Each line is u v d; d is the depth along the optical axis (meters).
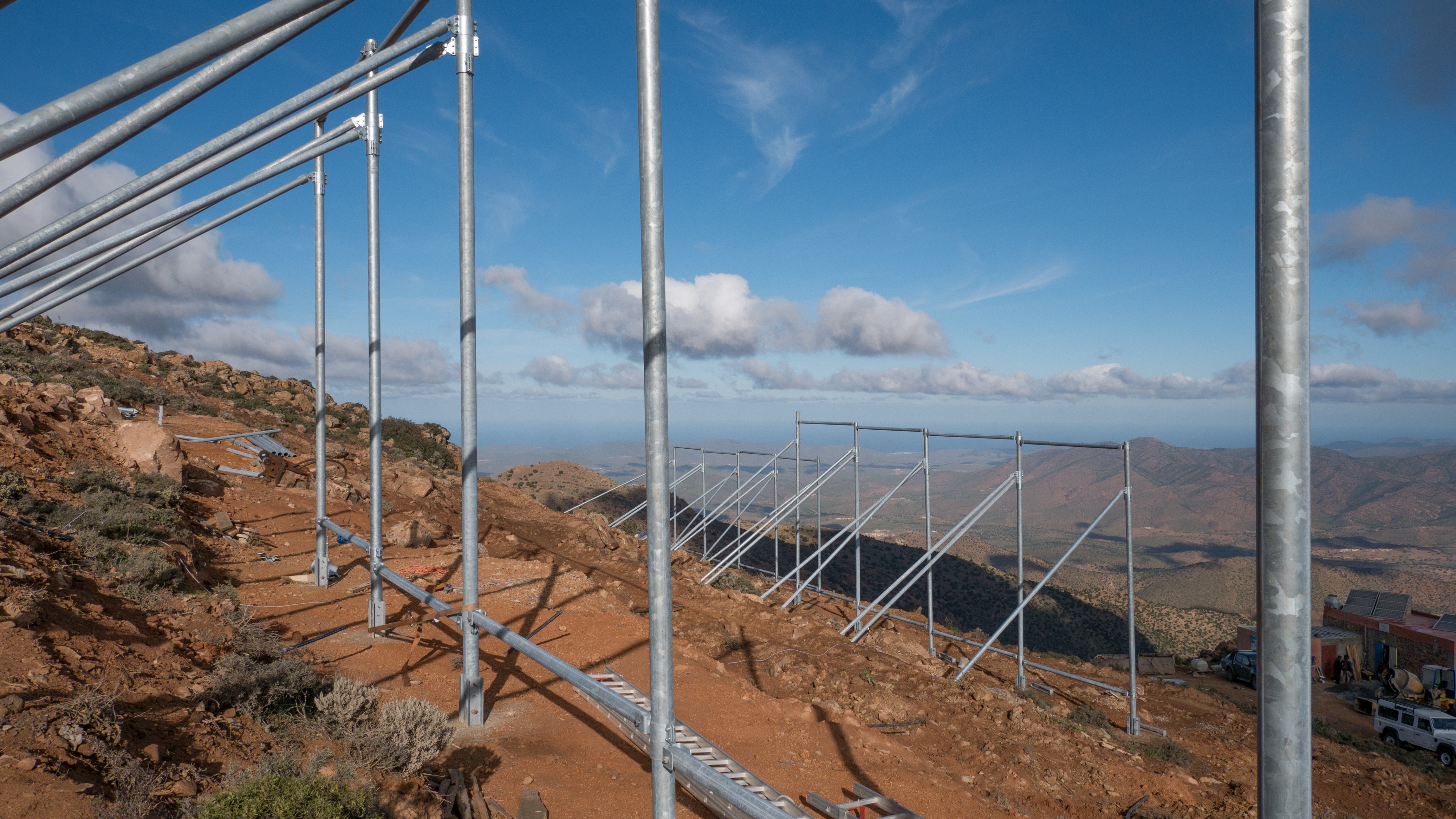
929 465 18.78
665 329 3.73
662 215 3.66
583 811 6.29
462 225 7.38
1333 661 31.55
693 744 7.20
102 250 6.89
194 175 4.60
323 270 13.20
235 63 2.50
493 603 12.79
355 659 9.43
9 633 5.66
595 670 10.00
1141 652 57.62
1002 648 21.41
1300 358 1.59
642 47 3.54
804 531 65.62
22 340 27.16
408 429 39.75
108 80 1.71
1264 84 1.62
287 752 5.34
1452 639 28.69
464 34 7.12
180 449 16.86
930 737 10.73
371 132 9.79
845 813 7.01
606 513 58.09
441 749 6.82
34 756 4.13
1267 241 1.62
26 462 12.52
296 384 41.00
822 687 12.29
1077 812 8.70
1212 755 13.03
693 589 19.41
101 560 9.31
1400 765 15.34
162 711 5.70
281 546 15.29
